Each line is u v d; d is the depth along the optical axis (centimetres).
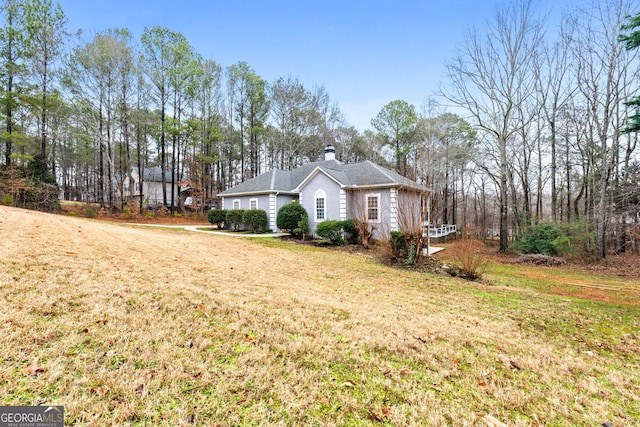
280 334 362
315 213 1794
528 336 463
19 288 387
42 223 1004
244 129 3400
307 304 500
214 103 3134
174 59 2633
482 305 634
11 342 267
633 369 374
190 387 245
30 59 2091
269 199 1955
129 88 2577
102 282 460
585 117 1842
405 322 460
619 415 269
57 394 217
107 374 246
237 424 212
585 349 431
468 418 243
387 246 1150
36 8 2047
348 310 495
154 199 3391
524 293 806
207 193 3303
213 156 3153
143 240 991
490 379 312
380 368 311
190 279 557
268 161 3853
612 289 954
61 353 265
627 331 525
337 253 1302
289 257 1074
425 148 2538
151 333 323
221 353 303
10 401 206
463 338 417
